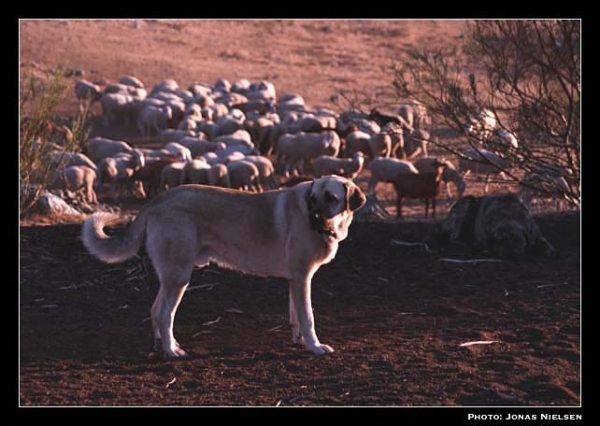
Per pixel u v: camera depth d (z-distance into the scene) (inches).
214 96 1900.8
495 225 635.5
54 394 388.8
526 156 819.4
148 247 442.3
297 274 437.7
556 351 434.6
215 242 446.0
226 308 523.8
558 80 834.8
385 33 2684.5
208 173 1218.6
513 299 530.9
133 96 1836.9
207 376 411.8
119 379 409.1
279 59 2405.3
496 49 836.0
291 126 1594.5
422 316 503.5
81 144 1376.7
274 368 420.8
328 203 419.5
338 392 387.5
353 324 491.5
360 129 1545.3
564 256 628.7
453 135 1560.0
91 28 2464.3
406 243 653.9
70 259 617.6
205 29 2662.4
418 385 392.8
